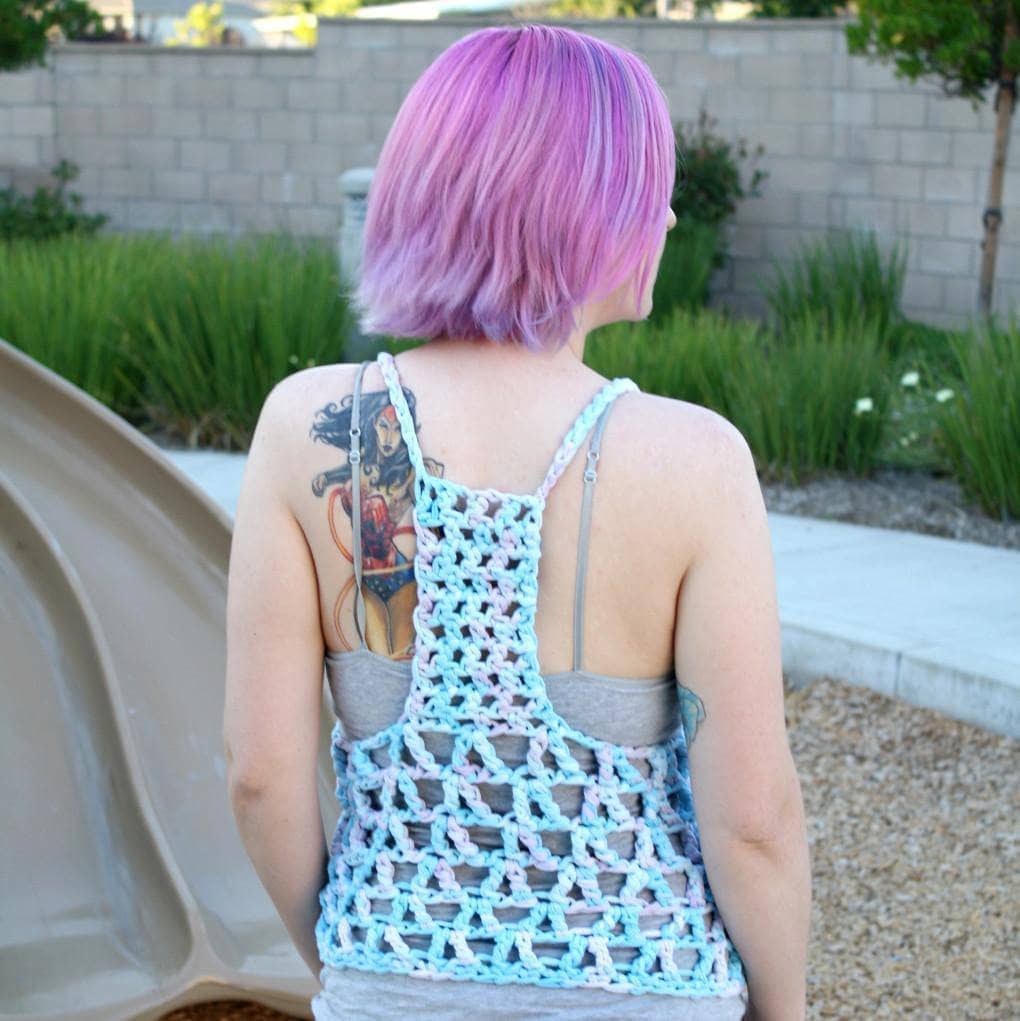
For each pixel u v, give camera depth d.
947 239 11.91
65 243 10.96
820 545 6.34
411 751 1.41
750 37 12.62
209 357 8.77
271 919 2.77
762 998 1.52
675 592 1.39
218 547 3.70
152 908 2.67
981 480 6.93
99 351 8.69
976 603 5.39
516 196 1.38
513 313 1.41
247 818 1.52
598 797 1.40
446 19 13.66
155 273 9.30
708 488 1.38
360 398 1.46
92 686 3.03
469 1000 1.39
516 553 1.37
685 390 8.14
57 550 3.20
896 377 8.75
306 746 1.50
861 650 4.81
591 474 1.38
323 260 9.90
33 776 2.85
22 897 2.65
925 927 3.54
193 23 30.94
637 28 13.05
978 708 4.46
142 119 15.13
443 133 1.40
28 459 3.82
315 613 1.48
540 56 1.41
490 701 1.40
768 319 11.49
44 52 14.56
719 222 12.66
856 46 10.15
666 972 1.40
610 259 1.41
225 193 14.92
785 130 12.62
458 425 1.42
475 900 1.40
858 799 4.19
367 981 1.42
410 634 1.43
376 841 1.43
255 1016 2.55
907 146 12.01
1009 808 4.06
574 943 1.38
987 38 9.69
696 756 1.41
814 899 3.69
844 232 12.41
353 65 14.11
